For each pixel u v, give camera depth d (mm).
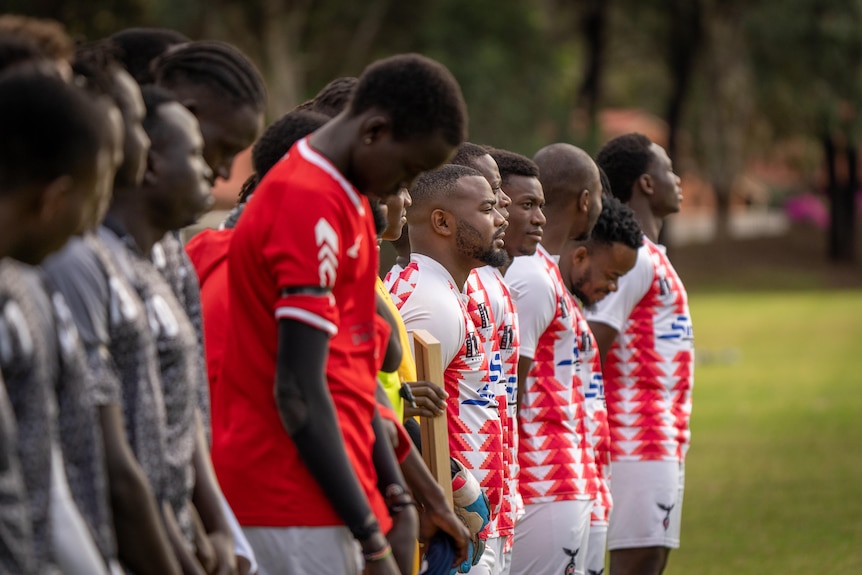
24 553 7875
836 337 87438
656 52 158125
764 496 34594
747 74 145250
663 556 21672
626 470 21266
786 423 48688
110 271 9578
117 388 9312
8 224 8375
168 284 11234
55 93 8406
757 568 26516
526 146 119875
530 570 18375
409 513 12445
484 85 116312
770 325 98188
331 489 11055
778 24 130250
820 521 31297
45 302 8703
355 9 119438
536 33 124312
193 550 10461
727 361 73188
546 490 18281
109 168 8867
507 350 17438
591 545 19469
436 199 16422
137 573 9422
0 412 7730
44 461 8305
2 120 8266
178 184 10648
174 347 10289
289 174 11344
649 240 22312
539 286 18234
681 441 21641
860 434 45594
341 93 15680
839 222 168625
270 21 110062
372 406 11969
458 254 16484
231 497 11594
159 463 9852
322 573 11531
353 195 11398
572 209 19797
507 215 17688
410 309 16062
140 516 9234
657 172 22766
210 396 12984
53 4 95438
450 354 16156
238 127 12266
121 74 10023
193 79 12219
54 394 8734
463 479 15359
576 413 18797
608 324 20984
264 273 11312
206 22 107188
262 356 11484
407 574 12305
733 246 170625
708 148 164125
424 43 120750
